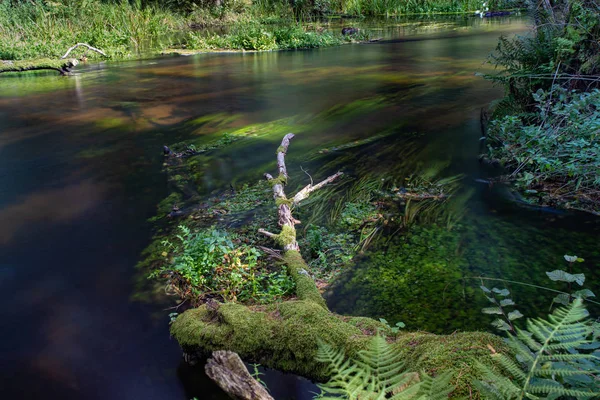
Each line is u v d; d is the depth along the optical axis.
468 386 2.05
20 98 11.38
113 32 19.48
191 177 6.42
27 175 6.75
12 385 2.98
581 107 5.37
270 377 2.77
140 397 2.84
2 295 3.95
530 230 4.48
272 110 9.62
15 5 20.97
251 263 3.79
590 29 6.04
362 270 3.98
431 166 6.25
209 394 2.82
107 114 9.80
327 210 5.20
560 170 5.18
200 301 3.69
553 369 1.69
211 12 26.30
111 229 5.07
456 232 4.54
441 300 3.49
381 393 1.55
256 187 5.95
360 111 9.12
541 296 3.45
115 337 3.38
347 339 2.68
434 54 14.86
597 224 4.51
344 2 27.59
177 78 13.19
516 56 7.11
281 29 19.55
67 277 4.19
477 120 8.05
